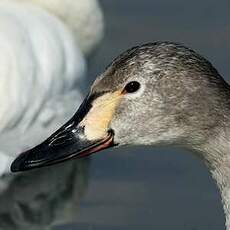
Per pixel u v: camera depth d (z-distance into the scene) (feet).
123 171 50.60
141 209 46.88
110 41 60.49
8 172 52.03
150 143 32.60
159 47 32.09
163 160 51.16
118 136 32.76
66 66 55.98
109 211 47.01
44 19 57.36
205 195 47.96
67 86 55.83
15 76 53.36
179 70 31.81
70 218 47.26
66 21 58.95
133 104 32.40
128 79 32.22
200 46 58.75
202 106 31.83
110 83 32.53
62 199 49.39
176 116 32.12
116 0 64.44
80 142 32.86
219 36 59.93
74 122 33.01
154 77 31.96
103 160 51.90
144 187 48.88
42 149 33.01
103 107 32.65
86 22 59.31
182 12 62.80
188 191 48.32
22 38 54.75
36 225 47.26
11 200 49.90
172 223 45.50
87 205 48.06
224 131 31.89
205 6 63.52
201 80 31.76
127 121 32.55
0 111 52.70
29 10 57.47
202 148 32.32
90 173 51.01
